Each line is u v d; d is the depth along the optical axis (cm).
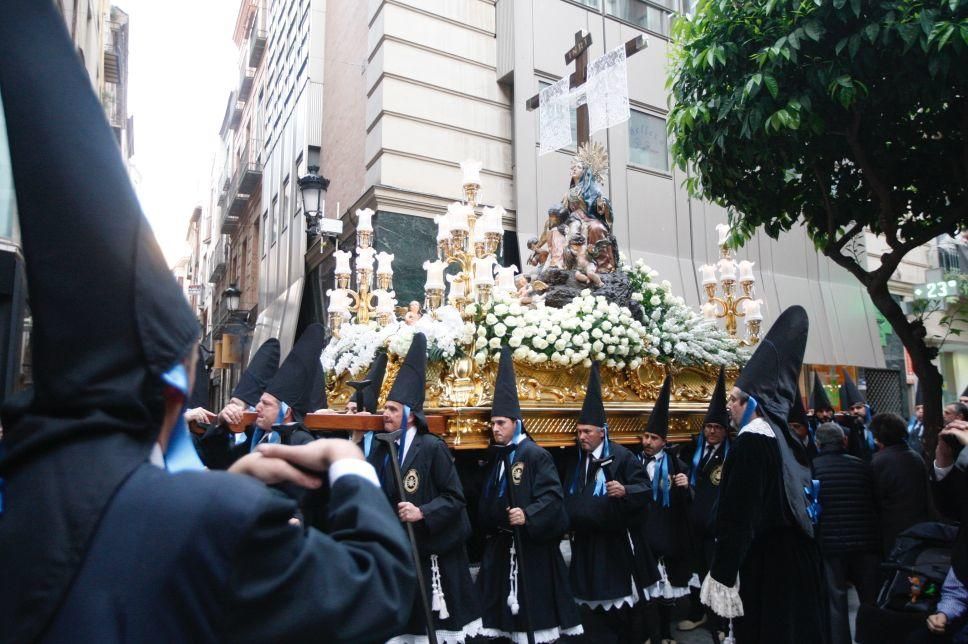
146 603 100
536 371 607
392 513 133
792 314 376
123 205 109
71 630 96
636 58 1423
